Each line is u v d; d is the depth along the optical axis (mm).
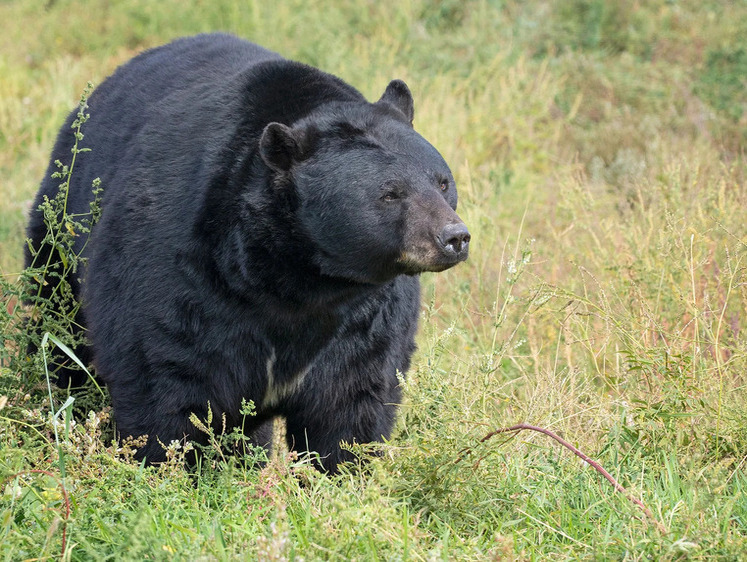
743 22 23016
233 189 8352
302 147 8320
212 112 8805
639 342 9805
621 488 7426
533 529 7344
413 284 9336
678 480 7969
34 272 9172
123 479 7367
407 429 8586
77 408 9734
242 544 6590
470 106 20625
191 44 10336
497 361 9242
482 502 7496
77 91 23438
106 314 8562
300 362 8766
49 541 6148
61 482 6875
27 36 26688
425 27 25453
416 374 9234
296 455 8281
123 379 8484
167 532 6734
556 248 13336
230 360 8500
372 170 8148
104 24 26875
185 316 8281
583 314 10047
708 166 16250
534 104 20828
